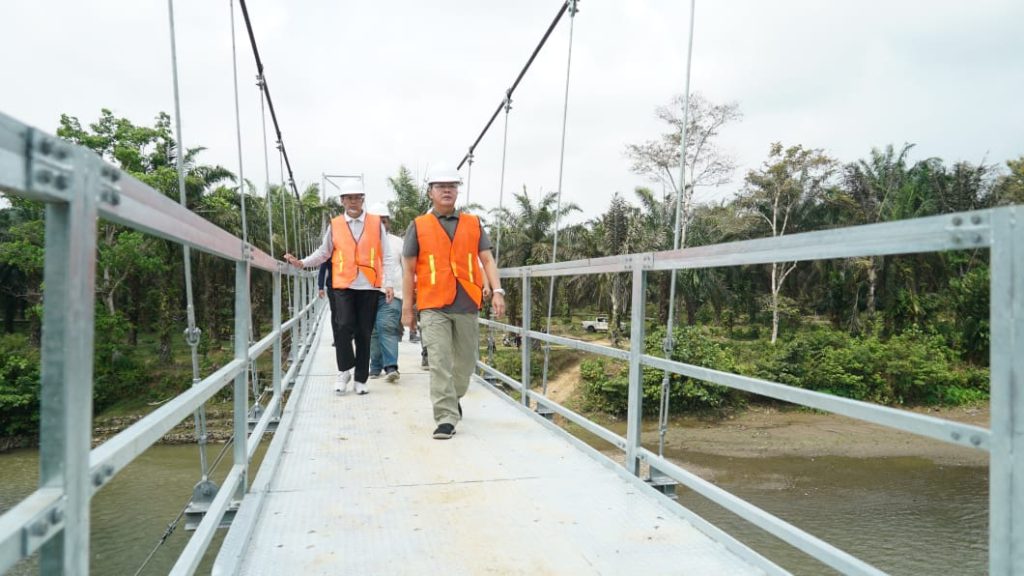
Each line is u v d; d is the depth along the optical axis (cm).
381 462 348
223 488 241
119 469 127
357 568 219
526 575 214
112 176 121
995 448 130
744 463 1836
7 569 86
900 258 3081
